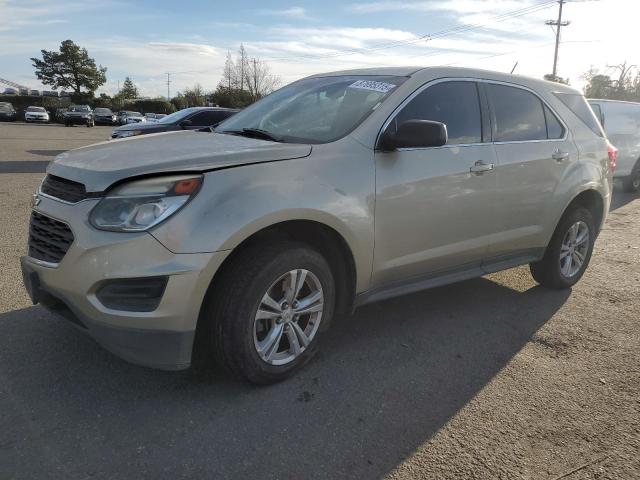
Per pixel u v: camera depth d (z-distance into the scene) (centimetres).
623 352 381
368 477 243
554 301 479
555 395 320
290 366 319
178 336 270
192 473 240
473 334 401
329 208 306
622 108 1138
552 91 487
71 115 4556
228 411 287
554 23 4547
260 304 294
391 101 356
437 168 365
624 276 563
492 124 415
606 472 253
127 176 267
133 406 287
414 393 315
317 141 337
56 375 313
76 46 7675
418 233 362
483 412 298
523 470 252
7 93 7950
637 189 1192
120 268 259
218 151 298
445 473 247
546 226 461
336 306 346
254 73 5100
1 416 273
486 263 429
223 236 268
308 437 269
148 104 6938
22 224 664
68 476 233
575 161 478
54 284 281
